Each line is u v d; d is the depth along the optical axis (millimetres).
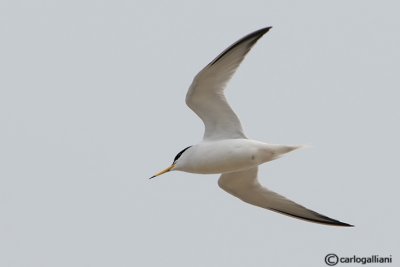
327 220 16297
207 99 14500
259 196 16609
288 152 14438
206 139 15039
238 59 13773
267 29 13430
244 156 14523
